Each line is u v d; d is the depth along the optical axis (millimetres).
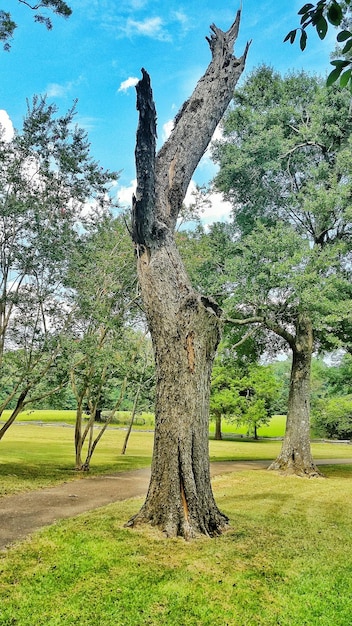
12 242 11461
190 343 7207
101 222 14750
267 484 13086
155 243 7621
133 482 12227
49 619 4141
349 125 16188
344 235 16938
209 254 16703
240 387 36312
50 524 7133
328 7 3084
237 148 16984
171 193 8031
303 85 17688
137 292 14875
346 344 17438
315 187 15492
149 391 21094
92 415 15570
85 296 13391
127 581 4984
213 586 4973
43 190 12102
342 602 4785
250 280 14734
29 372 12344
